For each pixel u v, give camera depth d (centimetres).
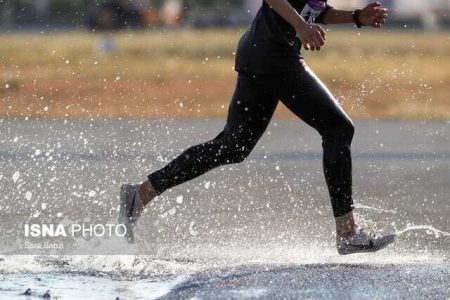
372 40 10106
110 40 7944
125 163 2536
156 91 5031
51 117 3878
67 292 1323
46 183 2200
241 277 1391
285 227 1822
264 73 1472
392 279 1375
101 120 3788
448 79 5844
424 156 2941
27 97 4628
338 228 1507
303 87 1477
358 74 6041
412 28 13175
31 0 12425
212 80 5628
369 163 2784
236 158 1535
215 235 1736
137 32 11412
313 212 1978
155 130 3453
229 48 8162
